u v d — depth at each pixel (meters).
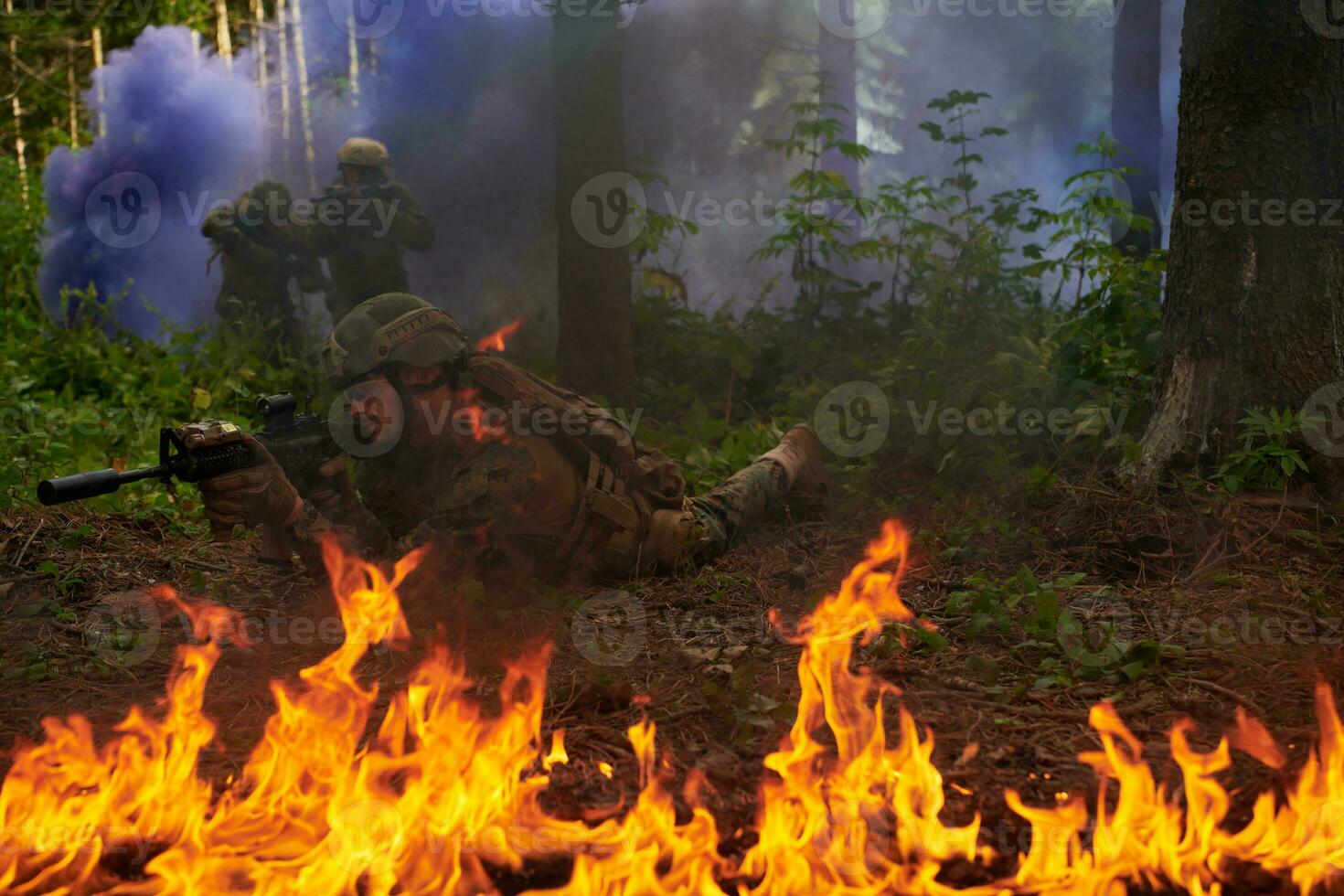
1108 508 4.24
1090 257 6.12
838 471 5.12
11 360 7.90
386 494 3.90
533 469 3.77
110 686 3.32
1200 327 4.43
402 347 3.63
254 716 3.09
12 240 10.16
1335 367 4.30
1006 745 2.79
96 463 5.81
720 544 4.29
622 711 3.05
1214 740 2.78
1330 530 3.98
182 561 4.41
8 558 4.25
